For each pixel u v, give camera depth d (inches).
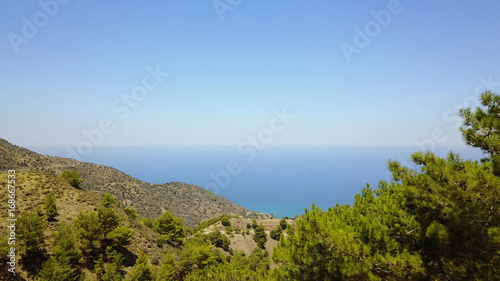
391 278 303.9
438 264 330.0
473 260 294.8
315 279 359.9
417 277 294.5
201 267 1533.0
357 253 321.7
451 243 300.7
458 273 303.6
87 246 1050.1
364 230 354.0
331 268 336.5
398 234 339.0
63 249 929.5
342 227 385.1
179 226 2145.7
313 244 361.7
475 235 288.5
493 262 281.4
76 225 1108.5
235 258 2135.8
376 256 311.3
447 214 311.7
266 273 866.1
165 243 1788.9
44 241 967.0
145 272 1085.1
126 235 1214.9
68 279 861.8
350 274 315.6
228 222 4010.8
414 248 333.1
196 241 2529.5
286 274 402.9
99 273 995.3
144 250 1379.2
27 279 814.5
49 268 824.3
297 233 406.0
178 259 1515.7
